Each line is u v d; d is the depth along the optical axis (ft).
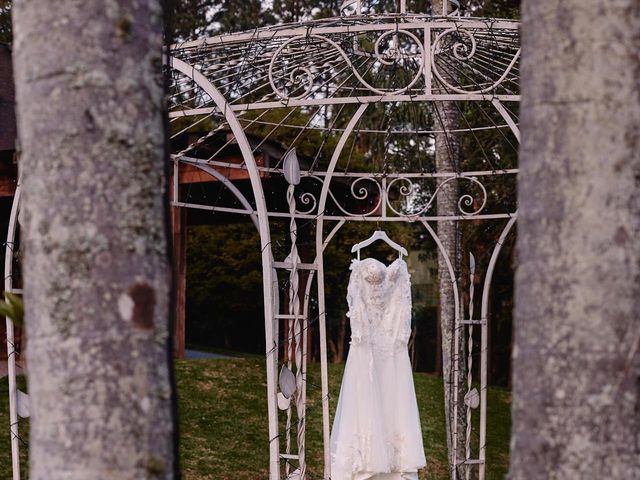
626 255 8.55
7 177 36.60
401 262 24.04
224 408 37.68
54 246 8.52
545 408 8.65
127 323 8.51
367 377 23.07
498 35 22.45
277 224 48.78
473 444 40.06
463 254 52.19
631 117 8.64
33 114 8.64
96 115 8.56
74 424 8.43
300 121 52.85
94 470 8.41
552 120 8.75
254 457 34.68
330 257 55.83
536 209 8.79
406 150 53.52
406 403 23.48
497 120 43.93
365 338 23.27
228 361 41.86
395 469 23.26
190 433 35.29
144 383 8.54
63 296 8.48
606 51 8.66
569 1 8.76
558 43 8.77
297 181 23.18
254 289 58.49
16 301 9.25
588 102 8.66
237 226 57.16
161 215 8.81
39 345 8.57
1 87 43.52
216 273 58.03
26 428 33.58
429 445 38.96
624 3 8.68
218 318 63.67
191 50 22.98
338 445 23.03
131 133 8.66
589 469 8.49
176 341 40.81
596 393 8.51
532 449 8.70
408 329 23.80
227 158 32.71
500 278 57.62
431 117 51.47
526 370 8.79
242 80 23.84
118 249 8.52
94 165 8.54
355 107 53.67
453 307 34.50
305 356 24.70
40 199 8.59
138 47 8.77
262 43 22.68
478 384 48.55
